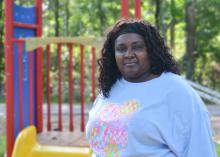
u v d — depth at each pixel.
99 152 2.37
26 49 6.08
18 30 6.38
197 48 17.84
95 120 2.41
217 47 18.23
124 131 2.29
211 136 2.30
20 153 5.51
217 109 13.28
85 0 18.61
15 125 6.29
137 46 2.38
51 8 18.33
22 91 6.38
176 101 2.26
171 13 17.88
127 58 2.38
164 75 2.35
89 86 16.22
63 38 6.04
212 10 16.86
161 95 2.29
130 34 2.39
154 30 2.43
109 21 18.58
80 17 19.08
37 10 6.86
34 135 5.80
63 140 6.05
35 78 6.74
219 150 6.81
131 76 2.40
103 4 18.30
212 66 18.86
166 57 2.41
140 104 2.30
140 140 2.26
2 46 16.77
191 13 15.76
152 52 2.39
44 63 14.98
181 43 21.11
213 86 18.89
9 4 6.13
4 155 7.15
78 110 13.08
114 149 2.31
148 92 2.32
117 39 2.42
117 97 2.41
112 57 2.52
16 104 6.31
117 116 2.33
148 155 2.25
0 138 8.66
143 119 2.26
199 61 18.77
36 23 6.86
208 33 17.44
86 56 16.70
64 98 15.84
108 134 2.33
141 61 2.38
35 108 6.67
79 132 6.52
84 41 5.98
